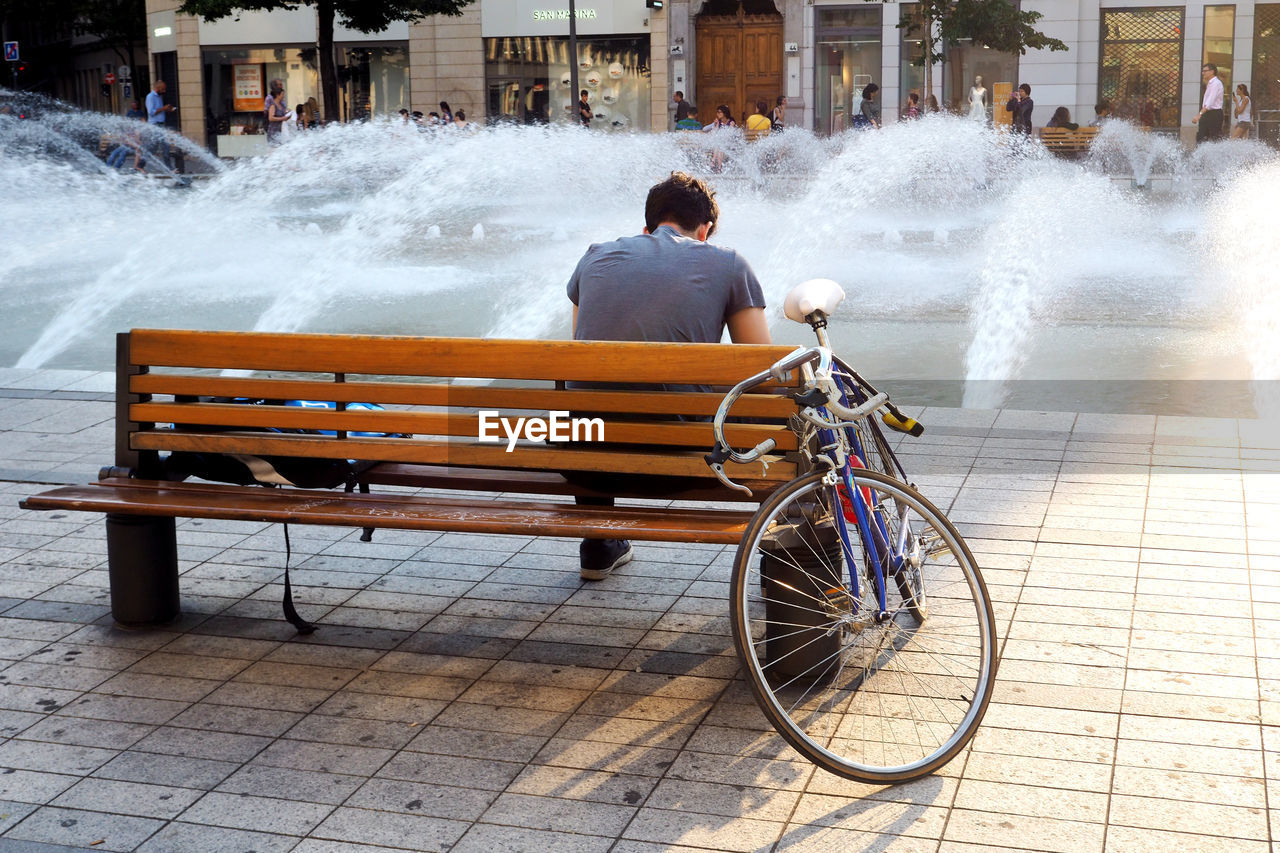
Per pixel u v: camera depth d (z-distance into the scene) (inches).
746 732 146.3
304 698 157.0
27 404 312.7
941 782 134.3
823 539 145.1
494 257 618.2
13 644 173.8
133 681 162.2
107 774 138.8
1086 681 156.2
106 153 1325.0
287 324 435.2
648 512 157.9
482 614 183.6
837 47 1331.2
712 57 1385.3
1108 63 1295.5
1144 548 200.4
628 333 166.4
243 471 181.2
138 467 177.6
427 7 1151.6
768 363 151.9
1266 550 198.5
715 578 197.2
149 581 176.9
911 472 243.0
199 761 141.6
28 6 1731.1
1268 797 129.8
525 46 1412.4
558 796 133.0
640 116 1401.3
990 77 1312.7
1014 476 239.8
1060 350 367.9
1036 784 133.5
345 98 1456.7
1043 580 187.6
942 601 177.2
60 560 206.7
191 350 171.3
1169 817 126.5
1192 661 161.0
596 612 183.6
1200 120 1154.0
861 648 155.0
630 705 153.8
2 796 134.3
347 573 201.6
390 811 130.6
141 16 1701.5
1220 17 1268.5
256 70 1491.1
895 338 389.7
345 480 180.5
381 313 456.8
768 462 153.8
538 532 152.4
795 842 123.6
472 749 143.6
